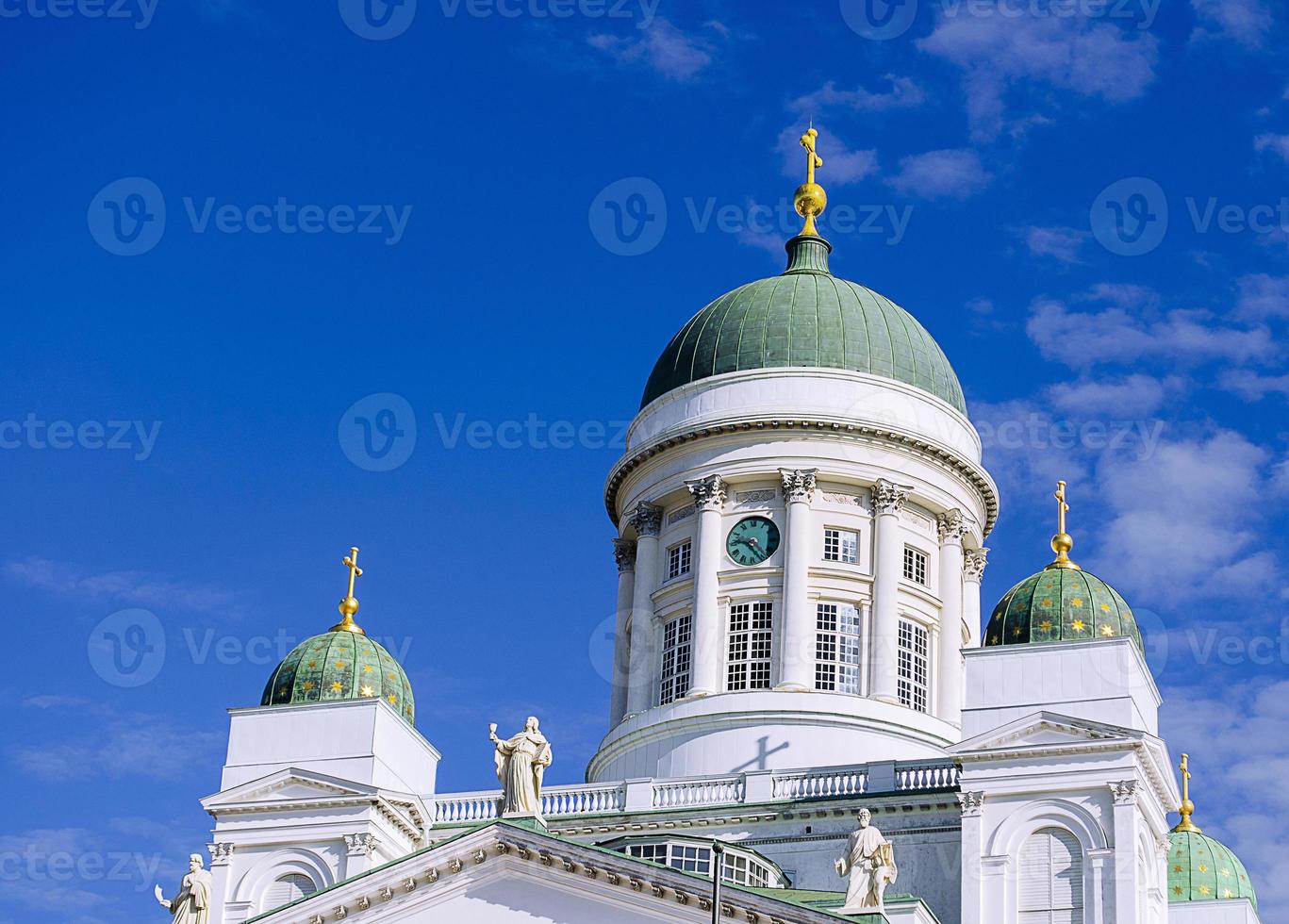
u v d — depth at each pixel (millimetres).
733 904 77312
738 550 104500
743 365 107688
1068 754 86812
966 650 89812
